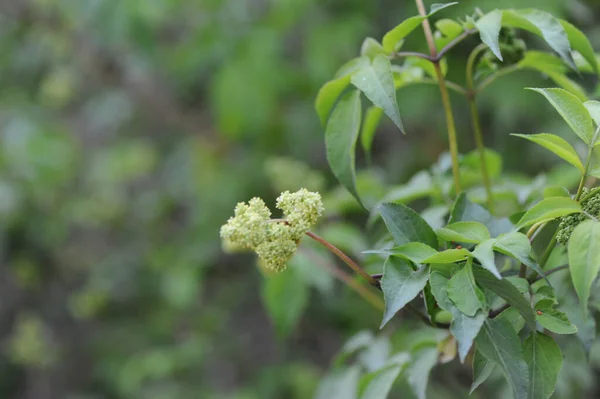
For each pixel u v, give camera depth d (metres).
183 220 4.96
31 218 4.76
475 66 1.73
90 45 4.94
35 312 5.14
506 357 1.13
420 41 3.10
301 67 3.88
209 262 4.12
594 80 2.10
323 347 4.06
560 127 3.04
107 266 4.86
